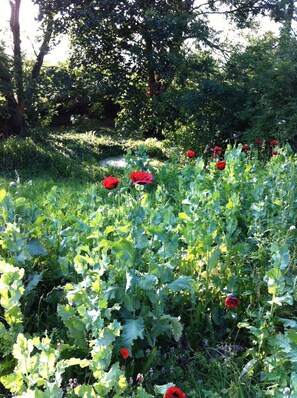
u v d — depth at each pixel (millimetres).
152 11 12883
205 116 12938
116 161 12961
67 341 3031
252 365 2891
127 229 3141
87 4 13055
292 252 4156
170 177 7426
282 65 11148
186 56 13516
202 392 2807
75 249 3562
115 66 13758
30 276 3506
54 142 13977
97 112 20328
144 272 3305
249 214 4734
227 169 5883
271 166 6281
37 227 3756
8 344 2834
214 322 3418
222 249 3719
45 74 13734
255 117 11391
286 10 14289
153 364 2977
